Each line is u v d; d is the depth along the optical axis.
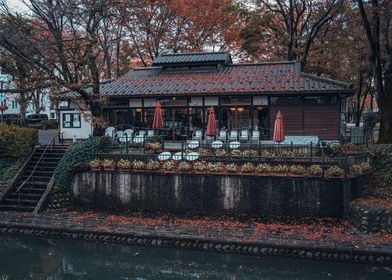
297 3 26.34
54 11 15.44
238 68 21.70
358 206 11.66
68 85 15.89
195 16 28.62
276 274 9.52
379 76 16.62
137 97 19.14
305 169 12.62
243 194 12.98
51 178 15.30
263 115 18.34
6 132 16.84
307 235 10.95
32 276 9.63
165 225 12.27
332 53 27.12
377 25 16.36
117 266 10.36
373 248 9.76
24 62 16.23
